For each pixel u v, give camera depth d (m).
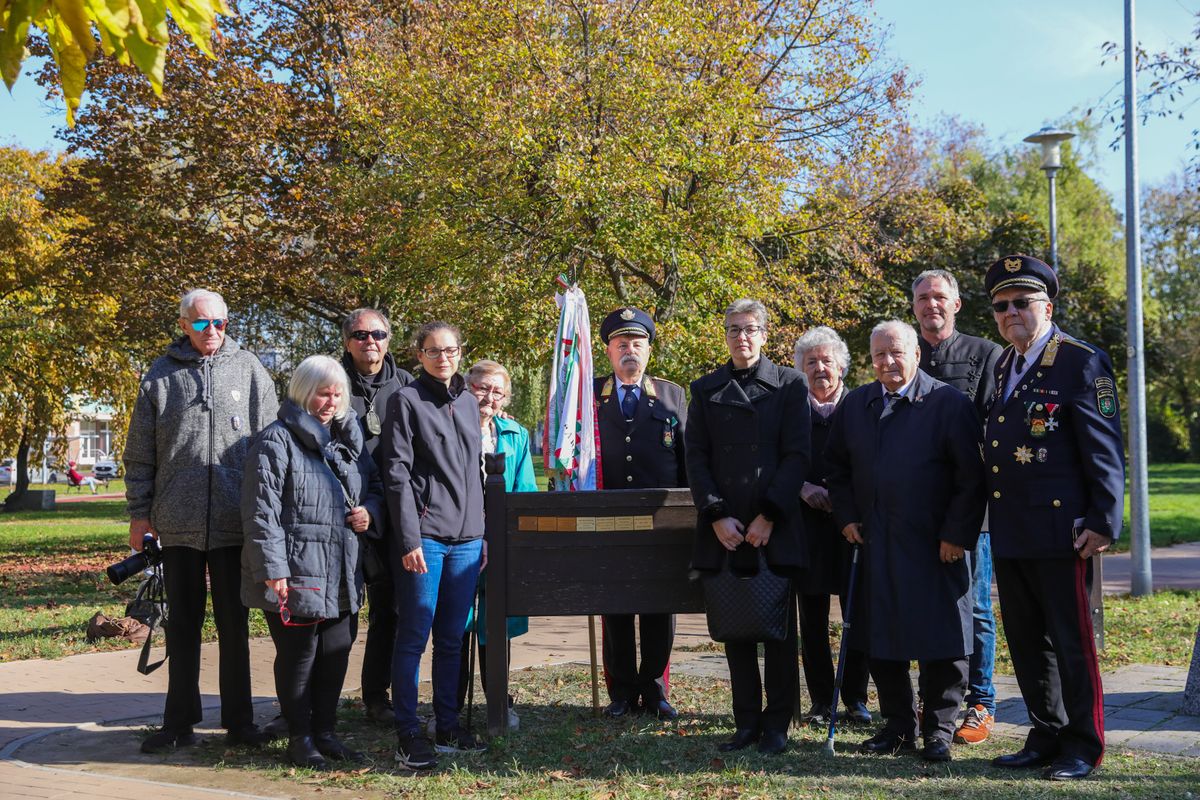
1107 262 31.48
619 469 6.00
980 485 4.86
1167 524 20.25
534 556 5.16
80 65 2.51
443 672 5.08
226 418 5.22
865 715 5.64
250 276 18.39
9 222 21.89
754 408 5.04
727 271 12.95
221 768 4.79
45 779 4.57
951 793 4.26
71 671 7.15
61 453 25.39
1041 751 4.73
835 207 15.93
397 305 15.91
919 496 4.88
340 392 5.00
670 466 6.01
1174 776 4.48
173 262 18.62
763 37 14.79
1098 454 4.54
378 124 14.21
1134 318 10.82
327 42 18.92
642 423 6.04
